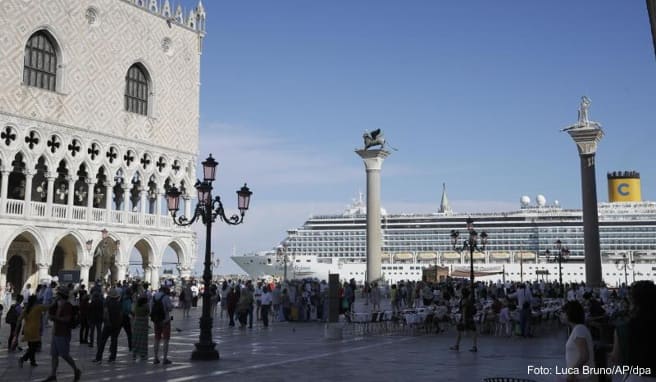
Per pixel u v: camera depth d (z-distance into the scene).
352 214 134.12
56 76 53.94
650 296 8.22
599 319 18.61
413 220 132.00
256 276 121.56
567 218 123.56
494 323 34.00
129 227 58.91
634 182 121.81
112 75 58.38
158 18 63.66
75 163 54.66
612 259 115.50
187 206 66.25
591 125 51.12
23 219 49.97
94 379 17.23
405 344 27.62
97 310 25.12
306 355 23.06
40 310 20.09
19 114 50.31
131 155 59.97
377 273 61.75
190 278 58.31
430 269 89.12
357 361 21.34
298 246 133.62
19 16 50.53
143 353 21.39
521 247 124.19
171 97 64.88
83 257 54.59
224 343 27.59
